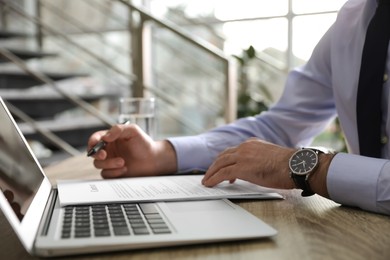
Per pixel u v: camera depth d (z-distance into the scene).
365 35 0.81
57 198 0.60
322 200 0.63
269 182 0.66
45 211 0.50
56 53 3.73
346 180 0.58
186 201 0.59
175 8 4.00
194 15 3.96
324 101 1.04
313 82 1.02
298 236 0.45
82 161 1.08
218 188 0.68
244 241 0.43
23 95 2.94
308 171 0.61
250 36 3.80
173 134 4.04
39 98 3.04
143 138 0.86
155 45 3.93
